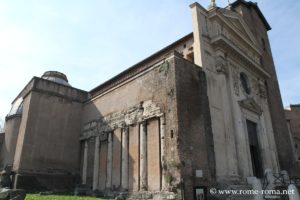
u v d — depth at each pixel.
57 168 24.34
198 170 16.17
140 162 18.56
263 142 24.03
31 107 24.30
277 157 26.23
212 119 18.84
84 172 24.53
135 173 18.80
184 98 17.44
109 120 23.09
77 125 27.05
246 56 24.28
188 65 18.88
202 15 22.22
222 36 21.42
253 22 32.78
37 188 22.61
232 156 18.88
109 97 24.03
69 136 26.09
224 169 18.08
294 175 28.03
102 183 21.84
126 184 19.27
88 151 25.03
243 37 26.44
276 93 31.84
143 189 17.67
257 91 26.66
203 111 18.41
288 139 30.27
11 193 11.64
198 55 20.31
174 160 15.74
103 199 17.47
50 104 25.66
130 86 21.62
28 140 23.31
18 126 26.77
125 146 20.34
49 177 23.56
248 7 33.22
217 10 22.95
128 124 20.70
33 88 24.89
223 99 20.31
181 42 22.97
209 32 22.17
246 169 19.81
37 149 23.62
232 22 26.09
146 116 19.09
